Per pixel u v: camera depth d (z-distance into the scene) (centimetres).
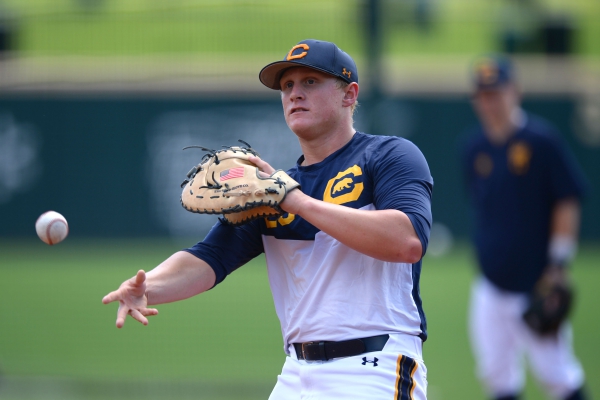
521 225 2083
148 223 5619
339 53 1180
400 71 6506
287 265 1189
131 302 1116
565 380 2016
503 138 2142
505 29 6925
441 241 5469
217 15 6212
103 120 5606
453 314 3619
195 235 5600
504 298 2086
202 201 1094
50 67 5997
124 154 5606
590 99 5653
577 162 5675
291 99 1181
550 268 2055
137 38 6581
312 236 1154
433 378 2475
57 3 6881
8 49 6412
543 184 2088
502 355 2106
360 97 5012
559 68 6488
